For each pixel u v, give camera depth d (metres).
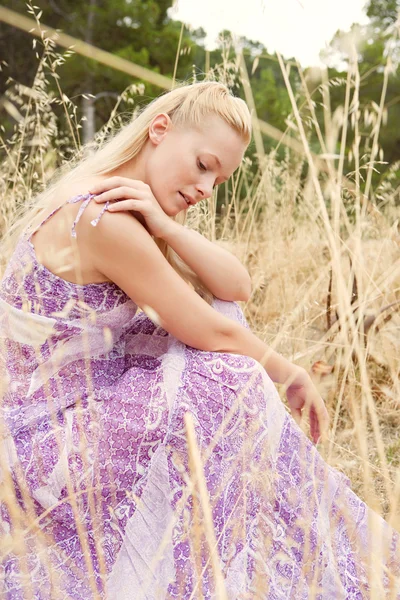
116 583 1.31
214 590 1.30
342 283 1.63
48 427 1.38
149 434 1.35
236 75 2.17
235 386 1.39
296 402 1.60
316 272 2.50
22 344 1.45
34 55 8.31
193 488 1.31
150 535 1.33
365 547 1.46
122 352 1.58
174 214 1.62
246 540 1.38
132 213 1.56
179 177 1.56
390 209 2.55
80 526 1.24
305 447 1.47
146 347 1.60
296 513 1.43
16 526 1.22
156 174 1.57
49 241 1.46
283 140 1.72
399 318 2.13
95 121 8.74
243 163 3.01
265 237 2.93
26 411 1.39
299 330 2.24
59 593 1.26
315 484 1.40
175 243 1.57
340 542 1.46
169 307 1.46
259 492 1.40
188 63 9.20
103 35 9.20
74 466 1.33
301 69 1.74
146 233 1.46
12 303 1.48
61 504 1.32
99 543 1.27
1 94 8.09
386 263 2.32
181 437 1.35
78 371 1.46
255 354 1.53
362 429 1.30
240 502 1.38
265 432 1.40
